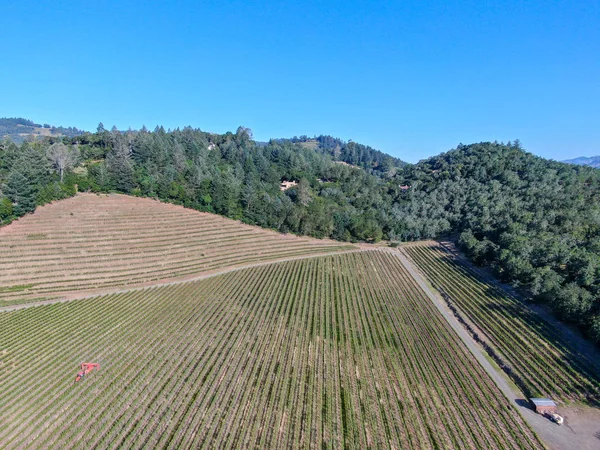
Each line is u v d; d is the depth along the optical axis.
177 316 57.91
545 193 101.25
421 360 47.03
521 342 49.66
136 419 35.81
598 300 50.47
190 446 32.50
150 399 38.44
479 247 80.94
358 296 69.25
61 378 41.56
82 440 33.12
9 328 52.50
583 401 38.62
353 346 50.28
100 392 39.44
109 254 79.31
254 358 46.53
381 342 51.50
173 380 41.34
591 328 46.59
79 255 76.38
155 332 52.41
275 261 91.62
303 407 37.88
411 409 37.84
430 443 33.47
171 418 35.84
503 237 79.38
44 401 37.81
